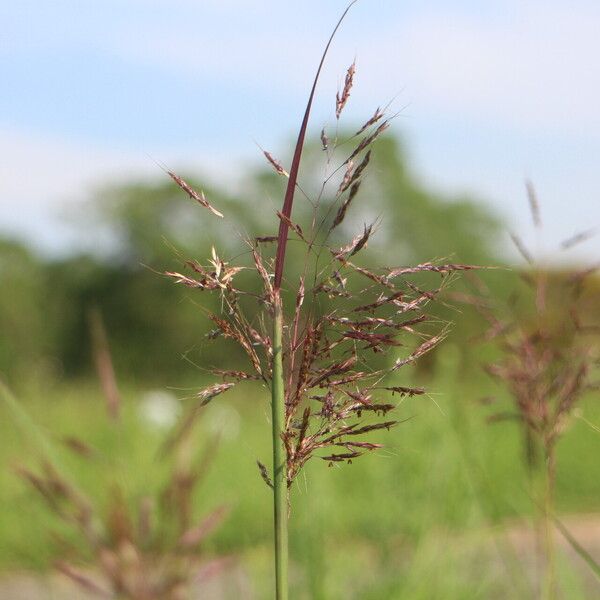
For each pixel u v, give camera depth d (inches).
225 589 38.8
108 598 25.5
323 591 54.2
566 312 37.6
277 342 27.3
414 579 58.7
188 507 25.6
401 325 27.3
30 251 943.0
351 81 27.3
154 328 823.1
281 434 27.4
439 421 64.5
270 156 27.4
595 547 110.0
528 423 38.6
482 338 38.1
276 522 27.6
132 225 847.7
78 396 208.5
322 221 27.4
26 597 67.2
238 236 27.5
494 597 56.0
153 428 126.3
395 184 848.3
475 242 892.6
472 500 62.4
